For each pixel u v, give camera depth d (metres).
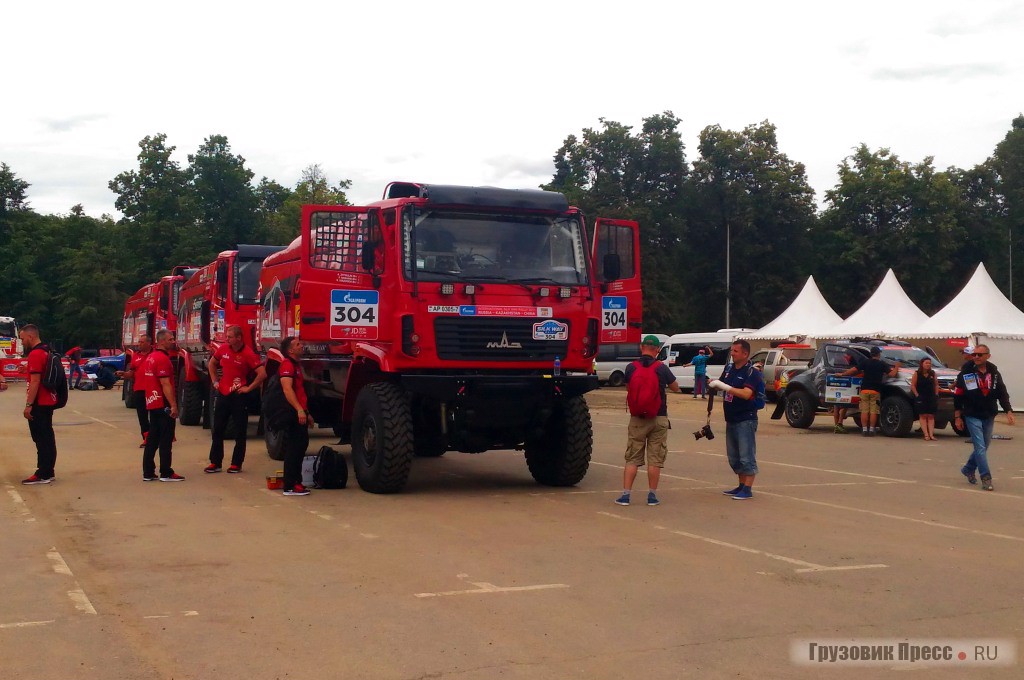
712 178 65.94
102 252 68.00
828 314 38.53
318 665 5.48
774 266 65.12
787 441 19.78
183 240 67.75
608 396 37.62
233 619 6.36
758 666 5.55
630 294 12.67
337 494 11.82
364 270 11.56
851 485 13.20
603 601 6.89
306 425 11.75
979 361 12.96
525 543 8.90
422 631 6.13
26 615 6.42
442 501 11.33
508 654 5.70
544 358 11.70
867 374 20.92
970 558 8.49
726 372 11.98
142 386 12.84
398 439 11.47
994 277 67.69
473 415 11.45
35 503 10.96
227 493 11.80
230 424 18.16
